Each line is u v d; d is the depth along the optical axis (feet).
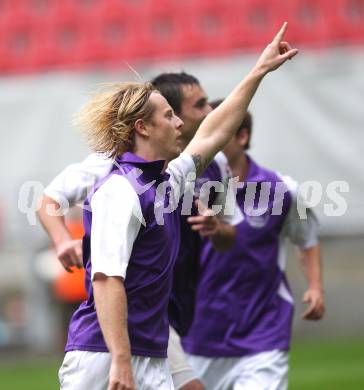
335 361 127.03
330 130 140.87
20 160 148.25
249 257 60.64
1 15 196.85
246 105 43.83
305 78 141.79
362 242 159.94
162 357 40.96
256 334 60.54
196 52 187.73
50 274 154.40
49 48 194.29
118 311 37.37
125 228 38.55
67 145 146.00
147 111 41.29
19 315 162.91
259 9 186.09
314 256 63.46
